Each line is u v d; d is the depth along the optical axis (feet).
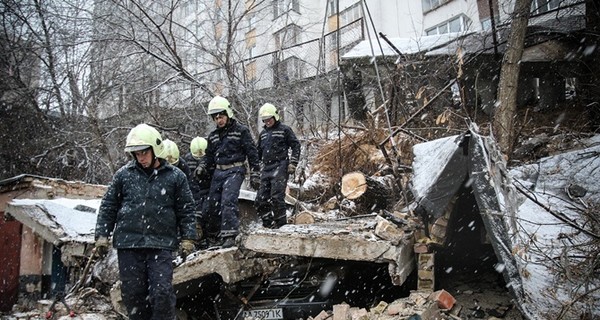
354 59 37.06
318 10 66.80
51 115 52.75
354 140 31.01
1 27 49.88
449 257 17.28
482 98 34.78
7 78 49.55
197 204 17.76
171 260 11.70
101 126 44.42
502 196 12.67
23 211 23.47
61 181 30.09
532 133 31.01
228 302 15.35
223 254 14.20
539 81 37.06
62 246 21.50
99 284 18.63
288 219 22.03
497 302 13.51
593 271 12.69
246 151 17.02
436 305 12.60
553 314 11.53
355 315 12.51
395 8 61.46
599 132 29.12
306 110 46.03
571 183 19.13
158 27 36.55
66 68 48.91
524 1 26.35
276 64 47.65
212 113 16.83
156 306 11.02
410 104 33.27
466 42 36.35
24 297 23.08
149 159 11.85
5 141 49.62
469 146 12.42
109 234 11.82
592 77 30.99
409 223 14.99
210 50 43.34
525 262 13.26
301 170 32.17
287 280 15.08
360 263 15.80
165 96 44.11
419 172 15.97
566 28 34.68
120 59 45.62
